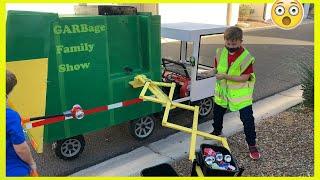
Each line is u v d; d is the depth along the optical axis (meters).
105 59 4.60
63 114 4.35
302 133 5.45
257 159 4.70
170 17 15.31
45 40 3.93
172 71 5.96
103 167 4.63
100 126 4.80
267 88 8.05
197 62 5.41
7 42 3.70
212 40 9.27
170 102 4.46
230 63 4.60
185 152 5.02
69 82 4.33
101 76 4.61
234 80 4.59
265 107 6.73
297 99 7.19
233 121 6.11
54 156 4.93
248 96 4.68
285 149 4.98
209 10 17.22
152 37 4.99
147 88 4.83
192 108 4.46
